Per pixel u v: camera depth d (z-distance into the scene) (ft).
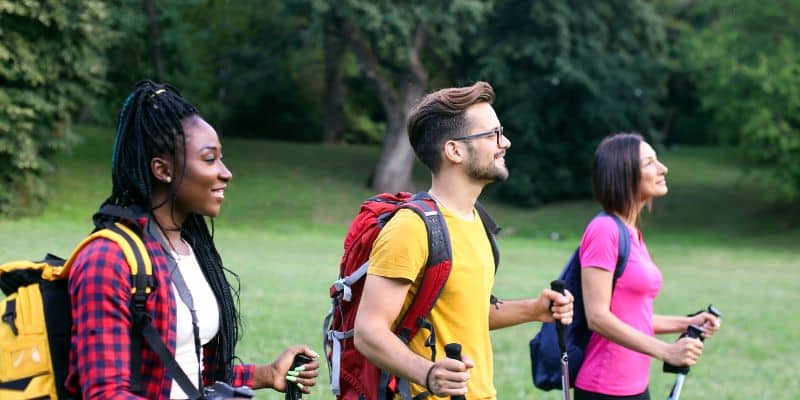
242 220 108.37
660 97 153.07
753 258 94.38
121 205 9.62
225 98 150.82
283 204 116.67
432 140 11.42
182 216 9.80
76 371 8.55
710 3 121.49
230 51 141.08
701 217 122.11
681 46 135.13
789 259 94.79
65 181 107.45
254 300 44.16
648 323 15.38
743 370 34.81
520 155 129.29
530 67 126.52
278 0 133.49
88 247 8.83
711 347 39.73
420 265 10.68
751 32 114.01
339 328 11.89
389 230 10.80
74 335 8.54
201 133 9.66
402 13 111.45
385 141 125.08
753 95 111.04
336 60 153.69
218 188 9.73
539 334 15.47
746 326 45.83
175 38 121.08
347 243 12.00
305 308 42.70
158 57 121.80
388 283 10.58
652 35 131.44
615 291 15.01
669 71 139.85
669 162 155.53
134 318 8.74
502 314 12.13
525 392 28.78
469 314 11.00
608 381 14.94
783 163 112.37
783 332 44.39
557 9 121.80
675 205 127.65
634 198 15.48
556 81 120.06
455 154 11.31
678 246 103.60
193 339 9.40
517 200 130.31
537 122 126.93
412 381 10.11
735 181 139.64
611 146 15.72
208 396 9.12
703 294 59.93
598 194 15.71
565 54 121.90
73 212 97.04
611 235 14.90
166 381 8.93
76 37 91.81
